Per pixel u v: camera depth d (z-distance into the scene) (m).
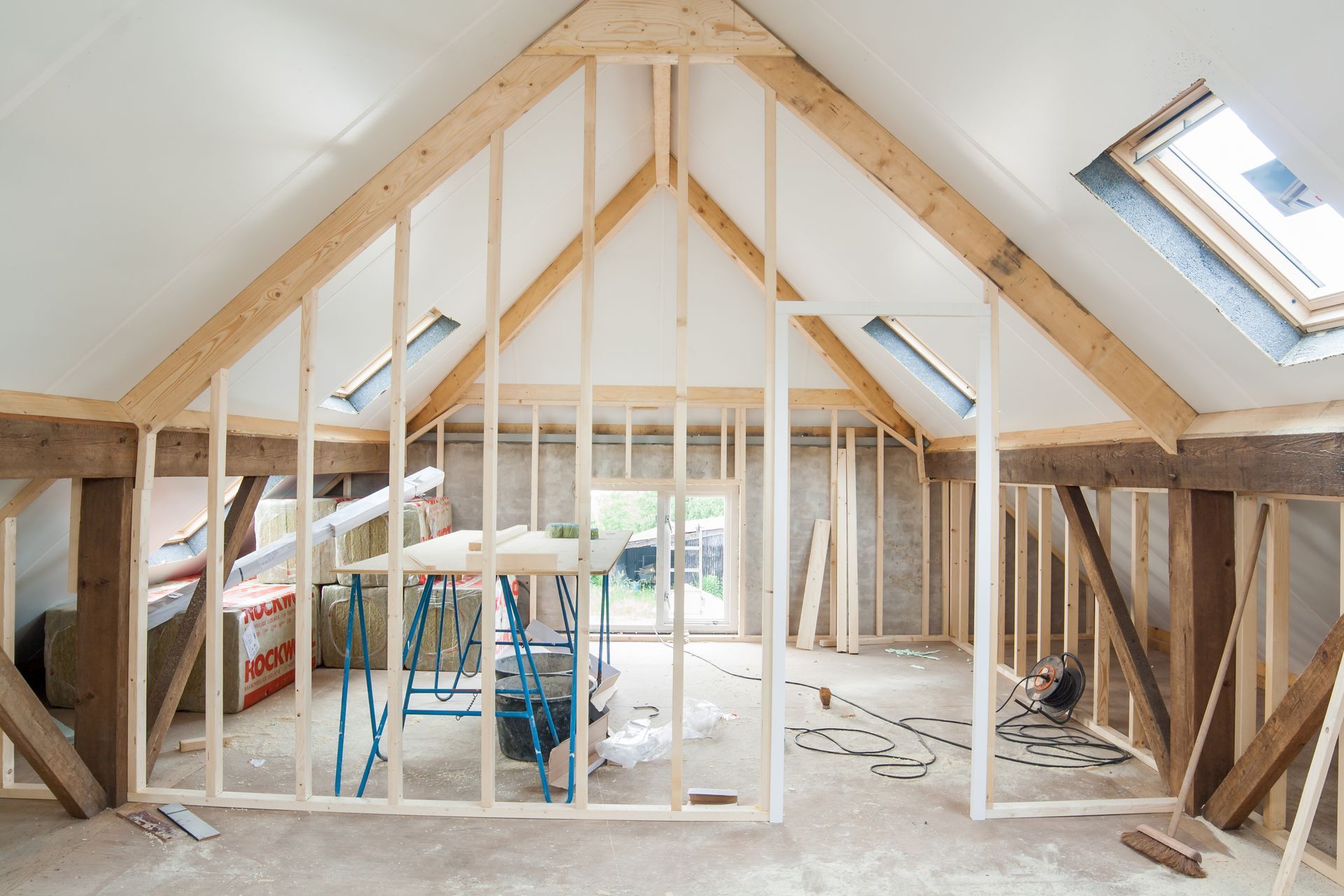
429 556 4.04
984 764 3.56
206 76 2.38
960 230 3.63
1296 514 3.67
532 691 4.27
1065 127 2.76
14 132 2.12
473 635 5.80
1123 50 2.33
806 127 3.98
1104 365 3.63
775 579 3.51
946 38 2.79
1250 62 2.09
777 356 3.51
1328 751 2.55
